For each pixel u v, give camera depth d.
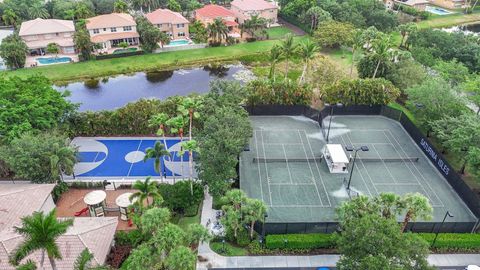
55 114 56.94
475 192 49.91
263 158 55.53
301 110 68.50
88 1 125.38
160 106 62.06
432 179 51.97
